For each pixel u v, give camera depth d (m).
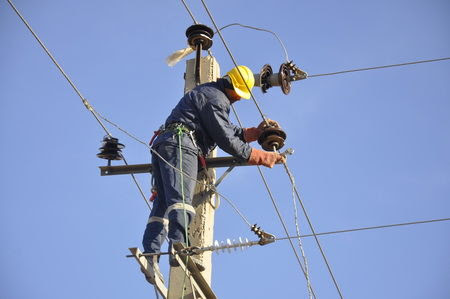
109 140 18.31
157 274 16.36
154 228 16.77
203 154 17.61
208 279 17.05
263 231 16.06
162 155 16.84
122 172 18.16
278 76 18.84
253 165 17.66
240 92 18.02
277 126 18.38
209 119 17.28
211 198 17.77
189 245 16.42
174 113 17.48
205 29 18.97
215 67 19.55
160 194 17.02
